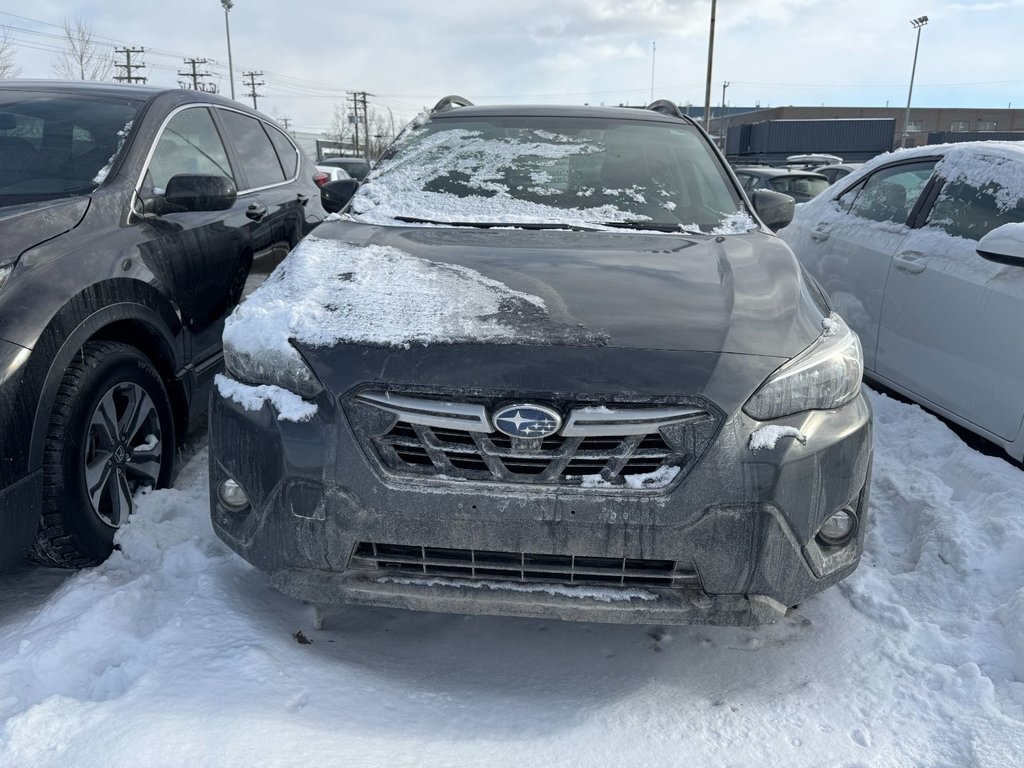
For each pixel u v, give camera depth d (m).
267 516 2.05
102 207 2.90
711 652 2.29
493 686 2.12
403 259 2.54
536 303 2.20
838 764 1.85
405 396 1.97
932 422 3.85
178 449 3.36
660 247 2.72
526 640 2.33
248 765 1.75
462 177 3.29
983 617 2.44
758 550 1.94
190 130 3.83
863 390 2.27
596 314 2.14
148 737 1.79
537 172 3.31
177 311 3.14
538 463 1.95
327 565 2.02
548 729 1.95
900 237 4.27
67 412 2.45
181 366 3.20
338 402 1.99
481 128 3.63
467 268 2.45
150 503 2.87
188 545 2.65
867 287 4.46
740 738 1.94
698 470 1.92
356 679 2.09
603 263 2.51
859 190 5.00
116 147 3.27
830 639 2.34
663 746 1.90
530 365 1.96
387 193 3.21
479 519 1.93
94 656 2.13
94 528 2.60
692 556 1.93
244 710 1.90
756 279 2.42
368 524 1.97
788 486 1.95
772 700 2.08
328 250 2.64
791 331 2.15
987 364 3.50
